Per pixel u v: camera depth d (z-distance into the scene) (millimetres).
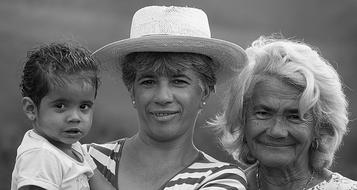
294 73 5461
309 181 5742
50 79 5094
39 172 4992
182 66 5430
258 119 5609
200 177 5438
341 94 5680
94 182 5473
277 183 5809
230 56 5719
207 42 5480
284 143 5570
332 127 5680
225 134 6004
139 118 5613
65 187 5098
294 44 5727
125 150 5664
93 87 5254
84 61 5207
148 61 5445
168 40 5395
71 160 5211
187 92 5473
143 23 5691
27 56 5324
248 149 5969
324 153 5711
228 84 5938
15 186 5090
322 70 5566
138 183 5500
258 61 5637
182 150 5594
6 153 16703
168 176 5500
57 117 5152
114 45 5566
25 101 5230
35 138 5180
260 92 5559
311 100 5418
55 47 5246
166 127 5441
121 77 6102
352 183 5570
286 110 5512
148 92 5461
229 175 5438
